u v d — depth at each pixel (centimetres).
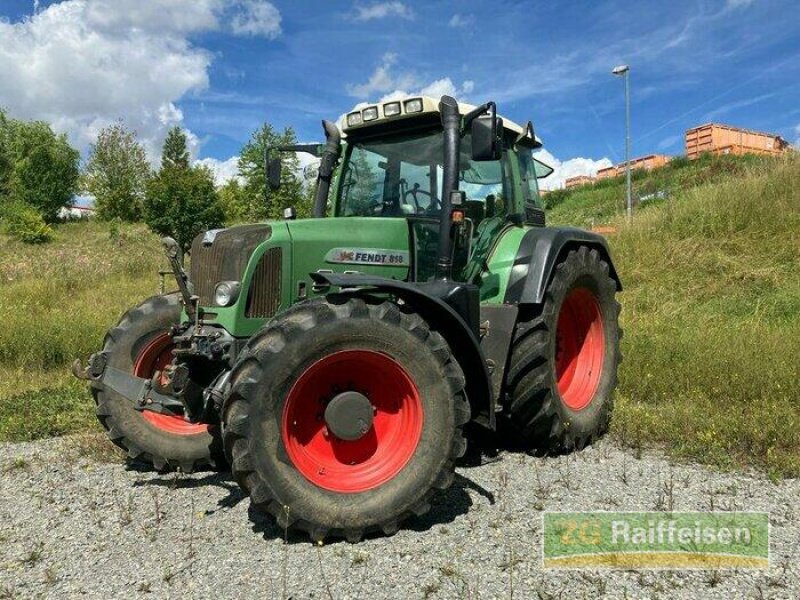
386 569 293
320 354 322
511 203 508
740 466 416
